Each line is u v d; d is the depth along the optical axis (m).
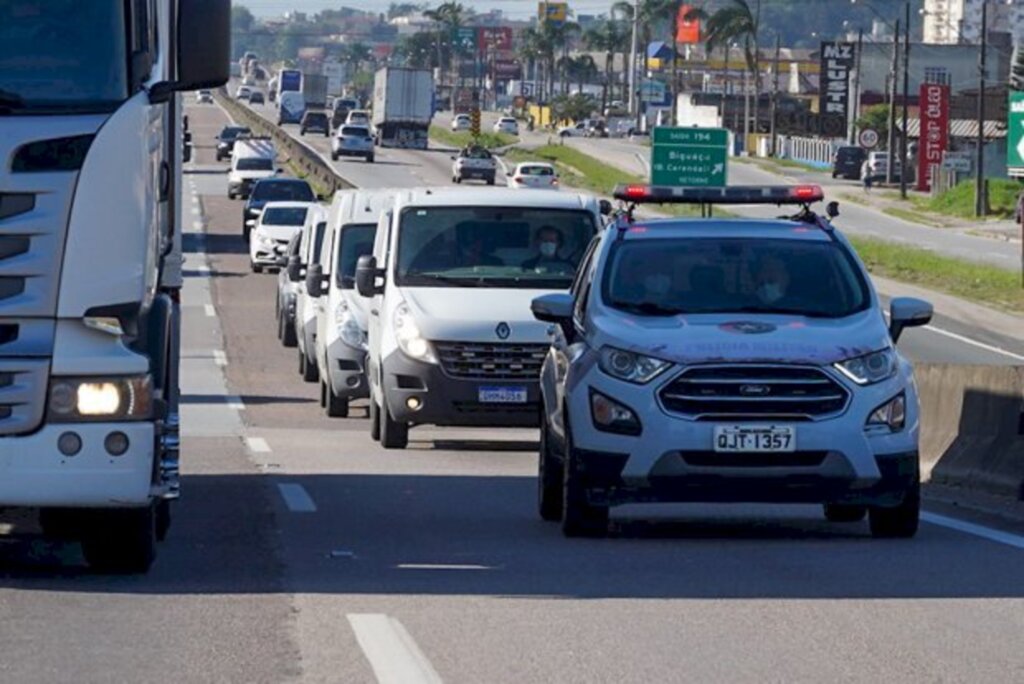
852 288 18.31
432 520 19.34
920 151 155.00
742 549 16.84
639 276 18.36
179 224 17.38
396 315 27.86
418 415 27.62
